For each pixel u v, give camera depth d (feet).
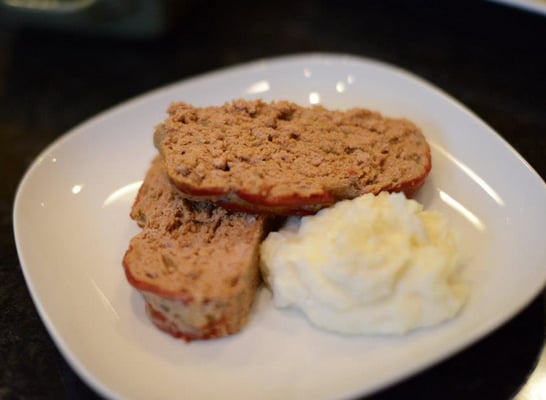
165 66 1.51
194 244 0.95
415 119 1.14
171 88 1.22
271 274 0.92
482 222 0.99
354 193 0.98
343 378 0.83
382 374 0.81
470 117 1.10
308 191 0.93
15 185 1.24
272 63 1.25
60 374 0.92
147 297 0.90
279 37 1.54
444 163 1.08
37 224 1.04
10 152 1.33
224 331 0.89
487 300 0.89
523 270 0.91
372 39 1.48
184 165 0.96
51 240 1.03
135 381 0.85
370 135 1.06
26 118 1.42
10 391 0.91
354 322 0.87
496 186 1.02
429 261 0.87
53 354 0.95
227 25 1.59
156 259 0.93
